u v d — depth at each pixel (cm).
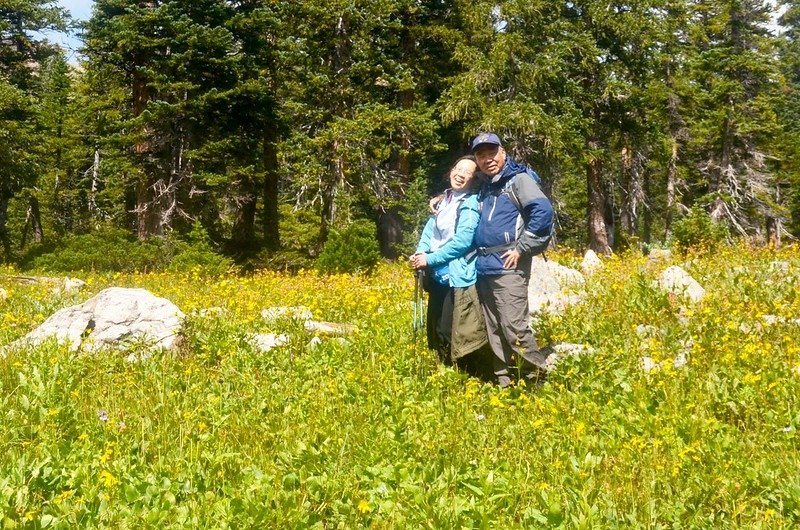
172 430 521
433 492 406
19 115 3478
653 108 3412
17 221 4622
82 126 4122
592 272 1246
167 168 2811
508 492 412
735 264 1192
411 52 3284
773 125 3975
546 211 626
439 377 627
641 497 405
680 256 1388
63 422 529
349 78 2997
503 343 639
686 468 445
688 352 694
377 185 3000
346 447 479
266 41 3014
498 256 633
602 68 3114
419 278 675
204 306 1015
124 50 2812
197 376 679
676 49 3781
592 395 589
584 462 446
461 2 3109
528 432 507
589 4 3141
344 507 397
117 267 2338
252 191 3058
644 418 520
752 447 473
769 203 3944
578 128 3053
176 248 2469
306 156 2898
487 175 653
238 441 506
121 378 666
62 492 414
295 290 1195
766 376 579
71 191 4325
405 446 477
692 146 4050
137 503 402
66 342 726
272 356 720
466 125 3039
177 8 2739
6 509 383
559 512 380
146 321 805
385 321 870
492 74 2981
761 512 389
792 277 1033
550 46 3020
